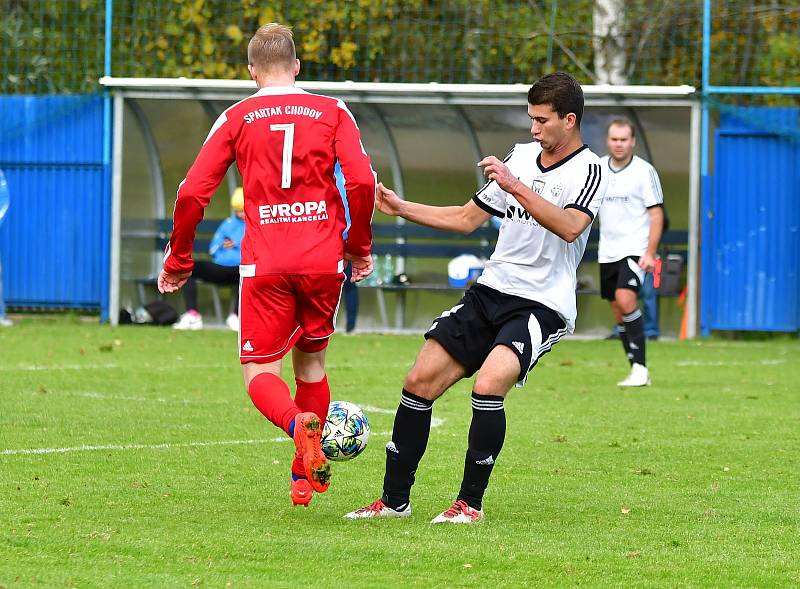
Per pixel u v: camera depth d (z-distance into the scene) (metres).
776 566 18.73
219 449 28.47
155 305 66.62
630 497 24.00
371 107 65.81
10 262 66.88
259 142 21.03
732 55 71.44
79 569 17.86
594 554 19.28
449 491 24.28
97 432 30.48
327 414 22.62
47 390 38.25
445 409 36.06
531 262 21.73
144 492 23.50
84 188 66.62
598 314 67.31
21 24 74.69
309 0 70.88
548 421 34.03
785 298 63.00
